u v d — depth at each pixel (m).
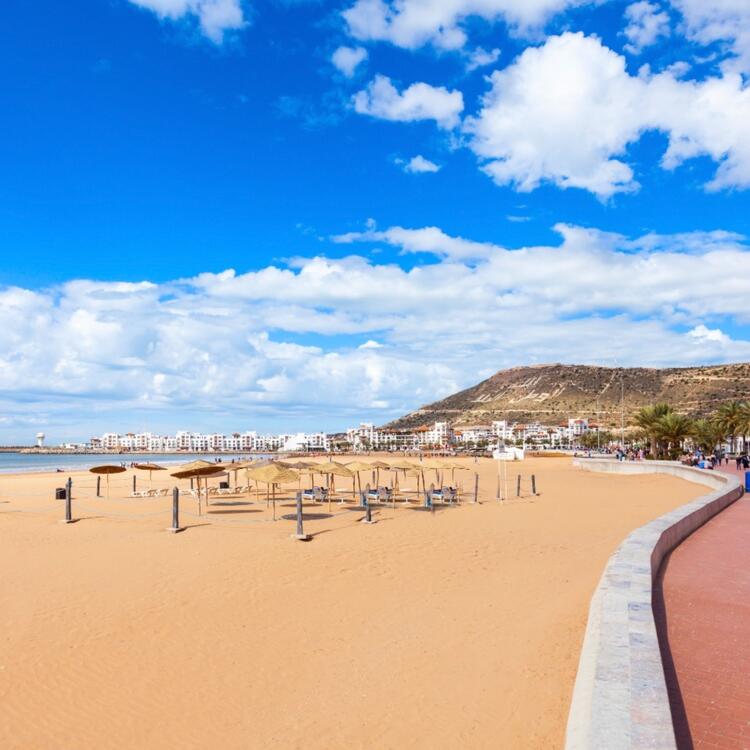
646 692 4.32
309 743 6.61
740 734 4.57
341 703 7.48
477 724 6.53
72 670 8.85
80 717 7.52
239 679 8.43
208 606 11.77
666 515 13.52
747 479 26.16
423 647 9.02
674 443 66.25
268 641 9.83
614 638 5.44
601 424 176.00
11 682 8.49
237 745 6.73
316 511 25.92
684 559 10.93
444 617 10.45
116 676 8.63
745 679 5.59
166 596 12.46
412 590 12.57
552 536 19.05
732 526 15.09
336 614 11.09
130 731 7.17
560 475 57.41
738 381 176.75
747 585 9.05
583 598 10.38
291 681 8.27
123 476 59.88
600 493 36.12
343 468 26.81
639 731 3.78
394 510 26.48
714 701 5.14
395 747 6.33
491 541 18.12
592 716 4.00
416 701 7.27
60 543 18.36
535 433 196.38
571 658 7.73
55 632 10.39
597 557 14.95
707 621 7.34
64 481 50.97
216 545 17.77
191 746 6.80
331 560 15.58
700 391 179.75
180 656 9.30
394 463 30.50
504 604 10.88
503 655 8.26
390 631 9.96
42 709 7.73
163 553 16.67
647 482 42.78
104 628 10.56
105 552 16.89
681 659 6.11
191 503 29.50
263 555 16.27
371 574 14.06
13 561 15.82
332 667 8.62
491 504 29.64
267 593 12.61
